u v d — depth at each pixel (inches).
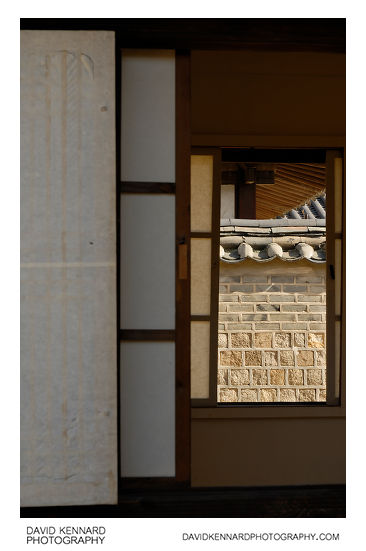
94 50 100.2
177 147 105.7
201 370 169.6
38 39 99.8
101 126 100.6
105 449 101.3
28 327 100.4
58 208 100.4
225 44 103.3
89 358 100.9
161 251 105.7
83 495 101.0
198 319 171.6
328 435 153.2
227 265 245.9
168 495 103.9
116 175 101.0
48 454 100.9
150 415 105.7
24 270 100.2
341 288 164.1
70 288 100.7
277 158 184.2
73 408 101.0
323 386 245.3
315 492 106.7
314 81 165.0
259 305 246.4
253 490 106.7
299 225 249.6
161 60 105.7
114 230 101.0
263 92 165.5
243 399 243.9
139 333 105.5
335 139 166.7
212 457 138.1
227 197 271.3
